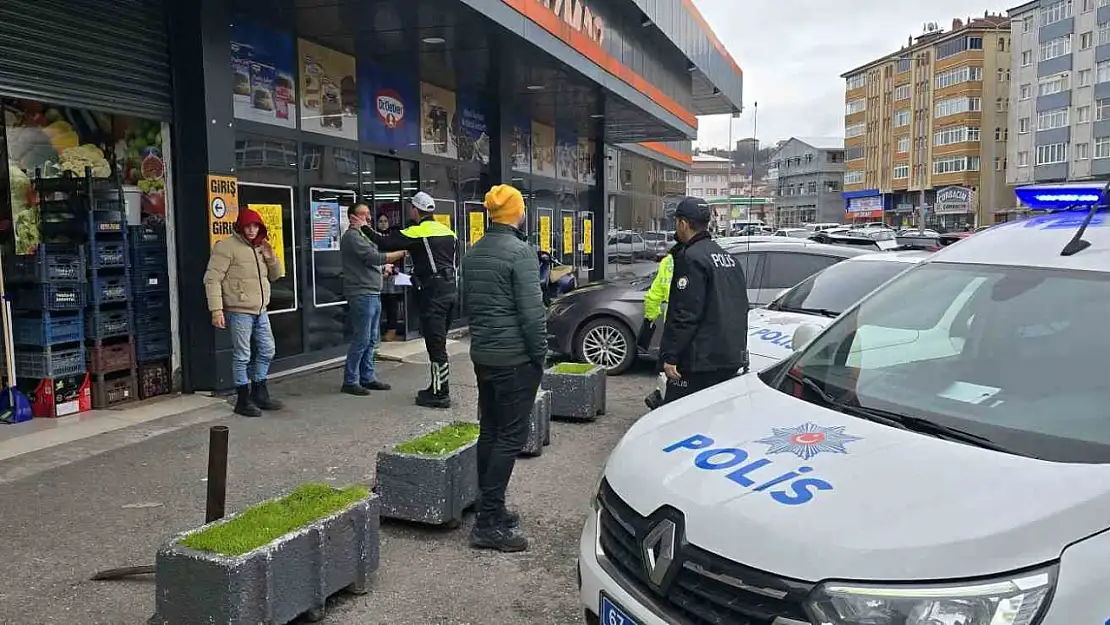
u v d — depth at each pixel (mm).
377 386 8617
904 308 3607
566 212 18203
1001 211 73875
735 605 2242
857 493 2342
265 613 3471
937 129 83375
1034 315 3166
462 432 5324
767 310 7488
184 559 3408
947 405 2939
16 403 6984
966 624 1998
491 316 4422
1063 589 1991
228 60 8039
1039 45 65312
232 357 8188
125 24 7332
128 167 7980
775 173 129125
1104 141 59062
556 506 5316
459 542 4730
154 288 7816
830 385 3271
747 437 2838
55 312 7113
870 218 97375
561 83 12461
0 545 4523
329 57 10125
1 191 7086
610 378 9609
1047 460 2467
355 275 8234
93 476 5691
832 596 2100
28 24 6547
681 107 17625
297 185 9656
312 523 3764
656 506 2557
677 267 5000
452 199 13195
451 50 10344
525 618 3865
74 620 3732
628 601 2535
